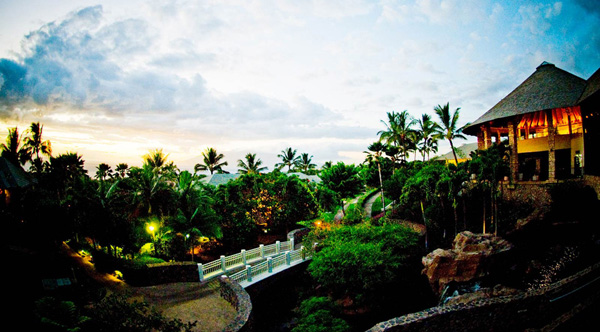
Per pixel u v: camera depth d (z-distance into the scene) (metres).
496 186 21.36
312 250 21.42
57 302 8.95
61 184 25.75
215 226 21.38
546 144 25.53
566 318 10.05
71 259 15.88
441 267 18.80
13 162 24.48
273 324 17.30
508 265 17.95
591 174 18.97
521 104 23.95
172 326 9.11
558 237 18.48
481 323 10.50
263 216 29.06
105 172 47.78
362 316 17.41
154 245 21.45
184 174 23.17
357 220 30.67
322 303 13.66
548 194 21.67
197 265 16.72
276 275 18.64
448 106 31.86
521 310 10.62
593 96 17.30
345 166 36.97
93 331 8.26
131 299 13.70
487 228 23.64
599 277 11.05
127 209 20.31
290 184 32.16
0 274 10.97
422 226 27.95
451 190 23.36
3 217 13.60
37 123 29.38
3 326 8.67
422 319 10.20
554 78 23.72
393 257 18.78
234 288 13.91
